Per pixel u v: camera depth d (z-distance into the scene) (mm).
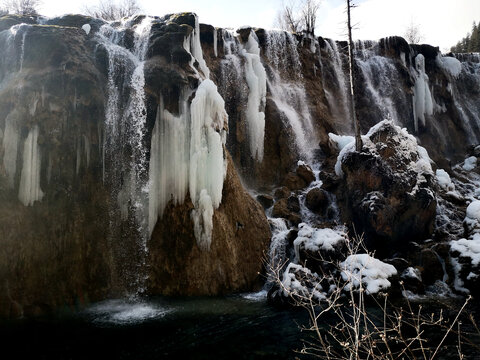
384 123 15484
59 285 10672
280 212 15164
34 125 10859
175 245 11836
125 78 12398
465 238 14102
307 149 19156
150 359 7238
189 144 12141
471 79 27484
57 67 11523
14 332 8719
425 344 7781
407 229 13758
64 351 7629
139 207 11875
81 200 11445
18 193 10656
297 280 10719
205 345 7891
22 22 13664
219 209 12453
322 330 8711
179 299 11258
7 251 10242
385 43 24156
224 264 12031
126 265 11625
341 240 12266
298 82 20703
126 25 14125
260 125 17531
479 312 9812
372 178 14094
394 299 10820
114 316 9789
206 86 12188
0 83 11492
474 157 22422
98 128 11773
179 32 13188
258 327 8914
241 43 19312
